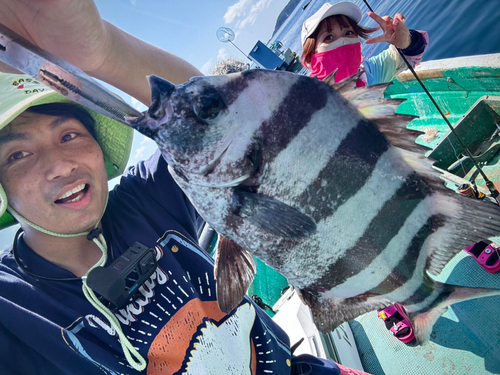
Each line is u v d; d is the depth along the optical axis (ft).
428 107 4.11
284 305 2.84
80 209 1.38
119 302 1.36
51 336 1.30
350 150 1.24
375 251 1.37
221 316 1.52
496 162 2.85
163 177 1.73
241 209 1.28
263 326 1.67
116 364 1.33
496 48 5.68
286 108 1.20
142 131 1.19
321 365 1.82
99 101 0.99
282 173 1.23
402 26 2.88
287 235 1.26
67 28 1.26
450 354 2.05
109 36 1.46
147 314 1.42
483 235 1.38
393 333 2.23
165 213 1.67
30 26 1.22
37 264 1.42
